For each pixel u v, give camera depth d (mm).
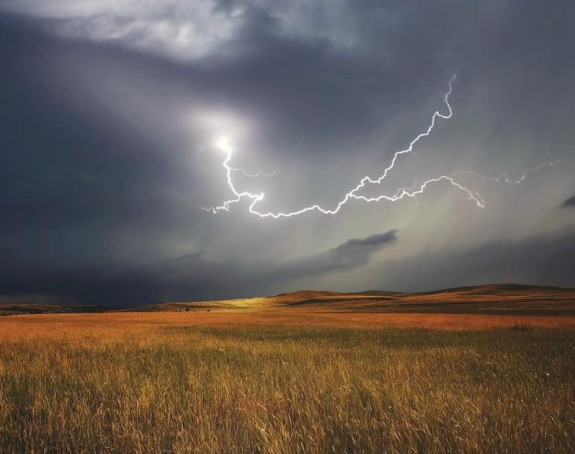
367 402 6516
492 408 6035
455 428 5160
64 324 44156
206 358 13516
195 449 4781
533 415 5602
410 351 15430
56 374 10086
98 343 19656
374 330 29859
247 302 182250
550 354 13664
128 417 6020
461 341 20234
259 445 4941
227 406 6645
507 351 14531
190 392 7613
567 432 5070
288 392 7426
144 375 9703
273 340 21766
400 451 4660
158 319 58219
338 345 18594
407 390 7148
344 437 5141
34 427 5625
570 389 7414
